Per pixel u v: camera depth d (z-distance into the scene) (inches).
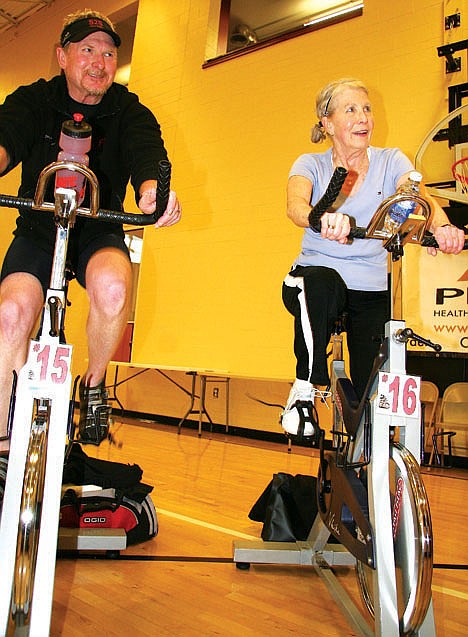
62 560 65.1
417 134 183.9
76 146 41.9
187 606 54.0
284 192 213.9
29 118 60.0
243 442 193.3
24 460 37.3
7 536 35.9
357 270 65.0
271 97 224.2
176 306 240.2
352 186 65.2
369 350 65.4
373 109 194.2
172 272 244.1
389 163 66.8
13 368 54.7
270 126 222.4
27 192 62.7
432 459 166.9
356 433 49.7
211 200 235.5
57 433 38.0
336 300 58.2
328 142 204.4
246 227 222.8
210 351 226.1
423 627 40.2
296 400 58.9
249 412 211.3
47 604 35.0
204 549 73.3
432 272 164.6
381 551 41.5
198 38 256.4
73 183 39.7
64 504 69.8
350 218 44.5
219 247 229.8
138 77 275.7
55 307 39.8
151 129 66.1
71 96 64.2
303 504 72.4
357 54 202.7
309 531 70.6
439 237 49.2
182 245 242.5
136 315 254.1
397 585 43.5
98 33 60.8
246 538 78.9
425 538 39.4
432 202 55.9
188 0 265.4
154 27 275.9
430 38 187.2
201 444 180.2
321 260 65.6
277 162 217.9
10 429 37.9
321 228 43.6
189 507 95.7
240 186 227.3
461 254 161.8
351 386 57.7
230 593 58.2
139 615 51.1
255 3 245.9
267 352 209.6
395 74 192.1
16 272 59.0
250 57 233.9
